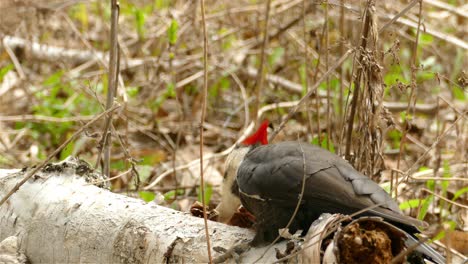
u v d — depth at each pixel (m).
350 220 6.07
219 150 12.52
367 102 8.22
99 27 16.44
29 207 7.39
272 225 6.55
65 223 7.10
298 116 12.42
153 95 13.02
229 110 13.71
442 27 14.77
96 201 7.14
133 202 7.09
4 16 15.00
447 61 13.45
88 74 13.62
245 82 14.10
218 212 7.47
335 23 12.95
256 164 6.79
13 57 13.41
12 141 12.90
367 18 8.16
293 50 14.11
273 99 13.01
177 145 11.46
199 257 6.46
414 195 9.95
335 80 10.82
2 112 13.43
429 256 5.87
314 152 6.70
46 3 15.45
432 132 11.98
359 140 8.33
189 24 14.12
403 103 12.82
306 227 6.54
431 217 9.80
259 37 14.80
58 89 13.60
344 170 6.47
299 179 6.45
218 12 15.44
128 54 14.56
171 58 12.12
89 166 7.68
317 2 9.50
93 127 12.26
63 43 15.55
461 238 9.11
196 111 13.79
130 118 12.95
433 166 10.64
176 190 10.06
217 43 14.60
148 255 6.64
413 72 8.55
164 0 16.22
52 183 7.50
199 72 13.29
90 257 6.93
